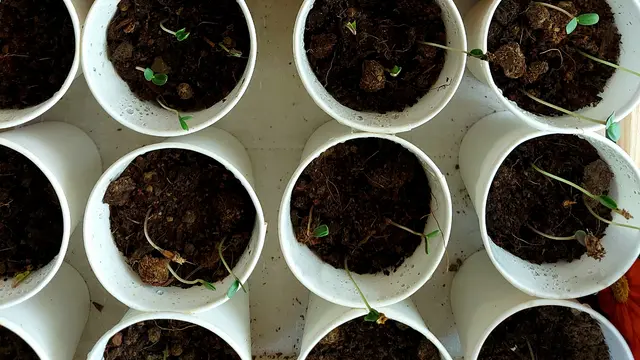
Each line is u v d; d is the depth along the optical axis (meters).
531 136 0.22
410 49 0.24
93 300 0.27
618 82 0.24
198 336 0.26
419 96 0.24
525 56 0.24
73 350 0.25
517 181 0.25
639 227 0.23
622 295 0.25
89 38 0.21
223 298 0.23
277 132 0.27
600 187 0.24
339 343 0.26
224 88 0.24
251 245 0.24
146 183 0.24
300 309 0.28
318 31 0.23
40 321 0.24
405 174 0.24
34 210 0.24
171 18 0.23
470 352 0.25
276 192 0.27
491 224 0.26
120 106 0.22
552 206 0.25
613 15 0.24
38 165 0.21
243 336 0.24
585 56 0.24
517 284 0.23
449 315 0.28
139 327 0.25
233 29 0.23
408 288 0.23
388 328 0.26
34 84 0.24
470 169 0.26
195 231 0.25
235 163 0.23
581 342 0.26
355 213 0.25
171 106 0.23
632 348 0.25
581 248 0.25
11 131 0.22
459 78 0.22
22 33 0.23
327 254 0.25
